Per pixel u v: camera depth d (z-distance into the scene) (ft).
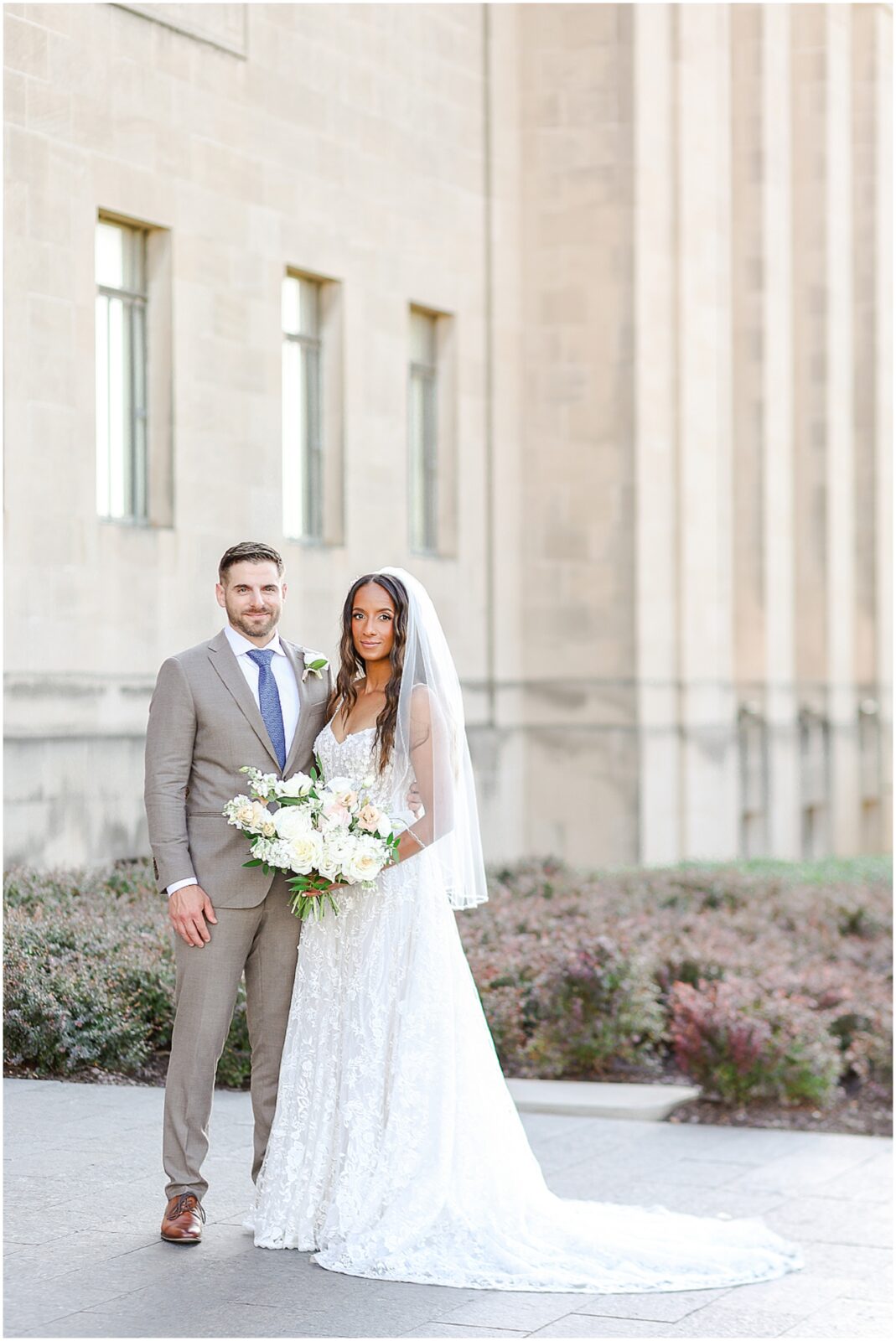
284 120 50.39
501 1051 30.50
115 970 27.43
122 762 42.16
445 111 59.82
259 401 48.96
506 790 63.77
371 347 55.67
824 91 84.33
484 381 63.05
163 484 45.52
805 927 42.52
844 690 85.51
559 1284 17.30
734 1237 19.48
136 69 43.52
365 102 54.90
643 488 64.28
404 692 18.62
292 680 19.06
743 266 77.05
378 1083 18.13
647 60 64.44
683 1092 28.91
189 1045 18.15
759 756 75.41
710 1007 29.30
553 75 64.13
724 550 70.08
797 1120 28.30
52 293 40.09
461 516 61.72
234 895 18.20
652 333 64.90
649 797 64.13
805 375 84.79
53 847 39.34
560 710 64.64
